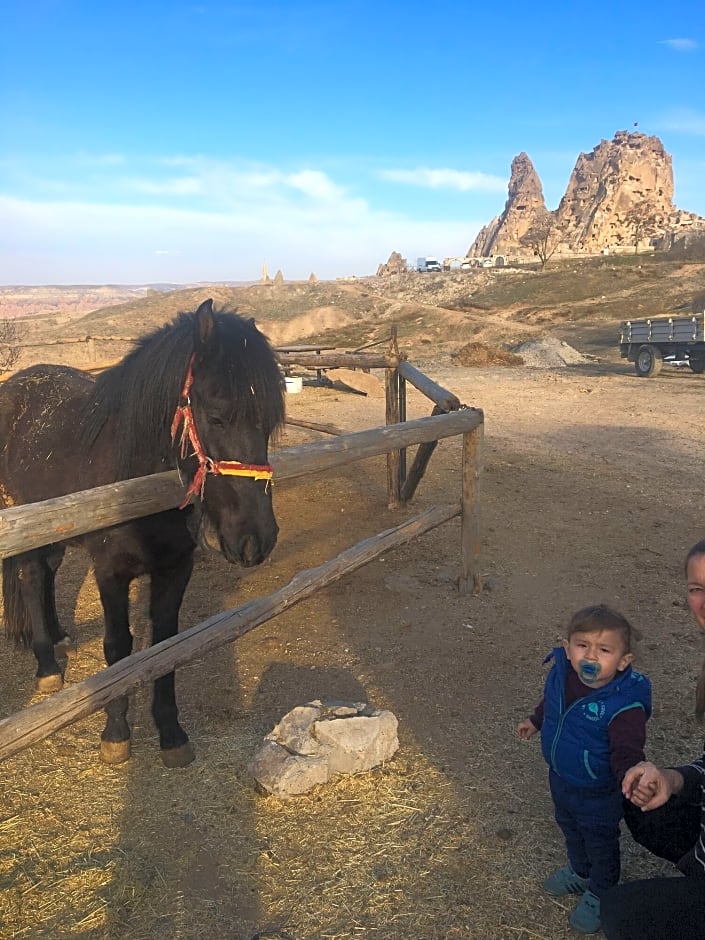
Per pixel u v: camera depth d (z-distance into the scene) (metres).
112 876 2.44
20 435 3.51
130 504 2.48
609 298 50.34
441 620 4.50
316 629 4.38
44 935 2.21
